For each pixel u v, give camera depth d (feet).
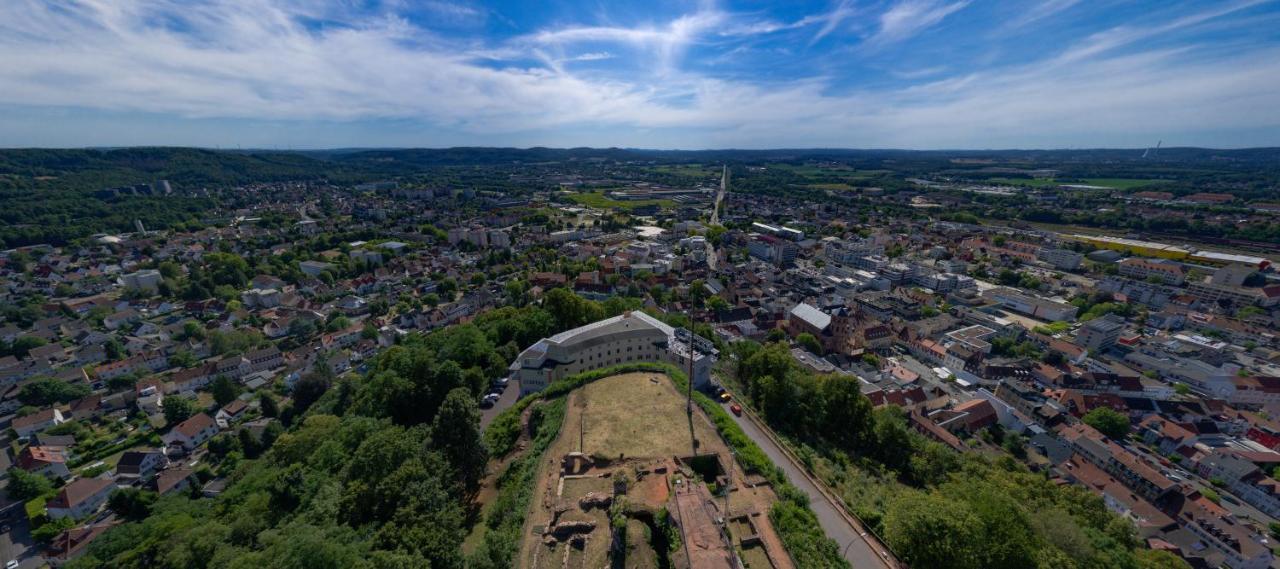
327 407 527.40
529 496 250.98
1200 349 606.55
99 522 410.11
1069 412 489.67
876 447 366.63
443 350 487.20
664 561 209.77
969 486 267.18
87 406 569.23
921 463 341.41
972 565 206.69
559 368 420.36
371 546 223.10
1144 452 438.40
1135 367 597.93
